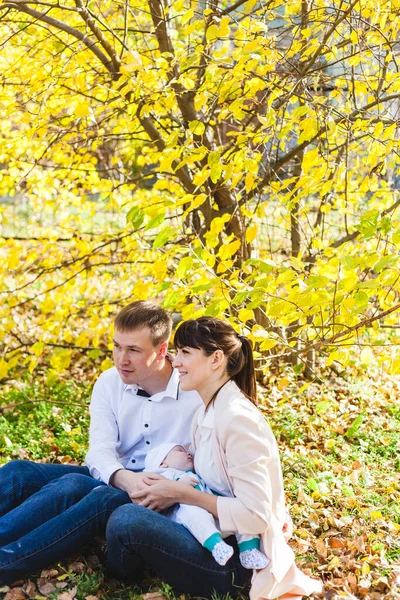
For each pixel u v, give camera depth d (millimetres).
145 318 3199
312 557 3307
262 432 2816
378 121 4105
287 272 3131
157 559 2814
